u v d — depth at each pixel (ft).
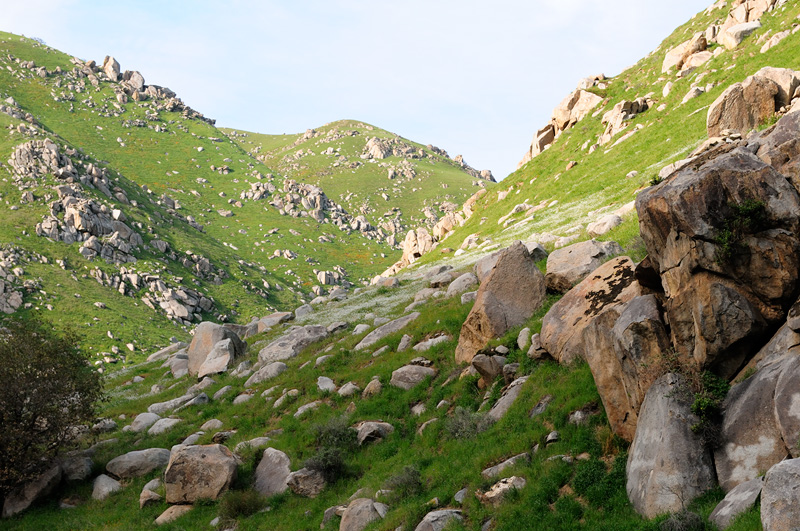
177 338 392.47
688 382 41.45
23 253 419.74
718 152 50.52
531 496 46.55
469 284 123.54
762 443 36.04
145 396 137.49
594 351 51.16
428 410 78.74
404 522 53.62
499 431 60.70
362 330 125.08
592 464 46.39
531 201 229.86
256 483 78.28
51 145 558.56
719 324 40.96
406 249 332.39
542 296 84.69
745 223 41.29
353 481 71.15
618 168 192.75
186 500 77.20
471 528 47.60
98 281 432.66
